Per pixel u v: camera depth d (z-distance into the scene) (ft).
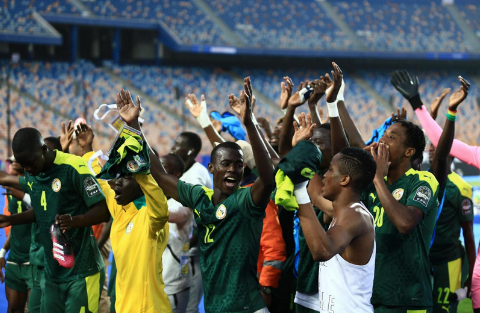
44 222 13.85
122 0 98.78
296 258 13.57
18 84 85.51
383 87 106.63
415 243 11.59
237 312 10.53
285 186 8.59
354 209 9.54
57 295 13.74
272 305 13.83
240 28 103.35
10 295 17.58
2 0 87.30
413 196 11.35
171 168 16.20
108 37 98.78
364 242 9.46
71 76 89.45
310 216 8.87
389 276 11.64
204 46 92.89
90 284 13.65
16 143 12.96
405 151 11.85
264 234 13.34
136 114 10.56
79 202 13.65
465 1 122.11
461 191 16.83
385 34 110.11
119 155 10.40
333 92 13.00
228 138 79.41
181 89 95.86
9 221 13.99
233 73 101.76
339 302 9.63
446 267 16.83
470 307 20.80
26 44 89.86
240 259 10.61
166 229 12.24
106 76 92.17
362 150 9.82
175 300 15.55
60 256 12.80
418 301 11.51
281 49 96.07
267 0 110.83
